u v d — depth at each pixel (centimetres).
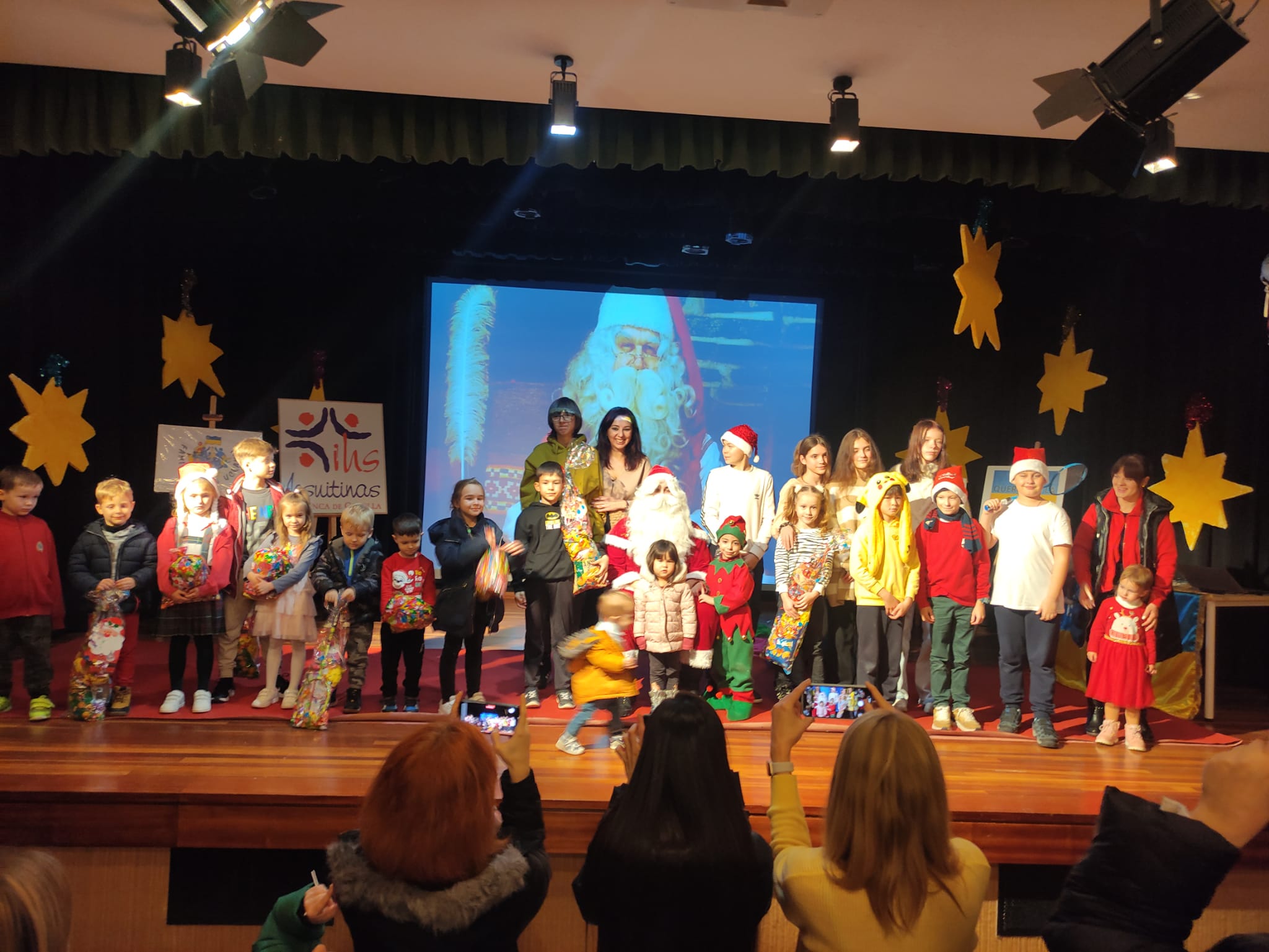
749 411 761
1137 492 436
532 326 746
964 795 340
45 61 401
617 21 349
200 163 553
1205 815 135
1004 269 711
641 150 443
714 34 356
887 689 444
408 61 391
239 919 315
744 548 454
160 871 313
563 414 486
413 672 429
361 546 429
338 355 705
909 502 454
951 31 347
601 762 361
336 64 396
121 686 411
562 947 316
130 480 649
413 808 165
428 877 164
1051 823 323
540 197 584
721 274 733
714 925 170
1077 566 448
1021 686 432
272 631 422
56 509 602
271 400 693
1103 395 677
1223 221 569
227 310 681
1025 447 716
